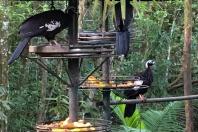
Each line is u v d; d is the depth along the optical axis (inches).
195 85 659.4
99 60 550.0
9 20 529.0
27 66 579.2
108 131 265.4
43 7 581.0
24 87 571.2
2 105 473.7
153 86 628.1
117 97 487.8
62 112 548.4
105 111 413.4
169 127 524.1
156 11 634.2
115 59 617.0
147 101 409.7
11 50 541.0
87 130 243.9
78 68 263.9
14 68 568.1
